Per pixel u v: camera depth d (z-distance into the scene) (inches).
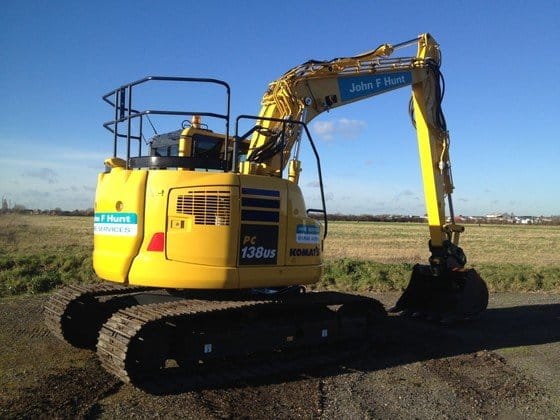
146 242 274.1
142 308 268.8
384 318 352.8
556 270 730.8
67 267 601.6
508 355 337.7
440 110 435.8
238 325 286.5
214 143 312.0
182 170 280.5
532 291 627.5
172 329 266.7
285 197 299.1
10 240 1083.9
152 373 257.9
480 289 425.1
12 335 338.6
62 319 307.6
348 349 332.5
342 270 647.8
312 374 287.7
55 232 1382.9
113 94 321.1
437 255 425.1
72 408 223.0
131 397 240.5
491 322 438.9
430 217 428.5
